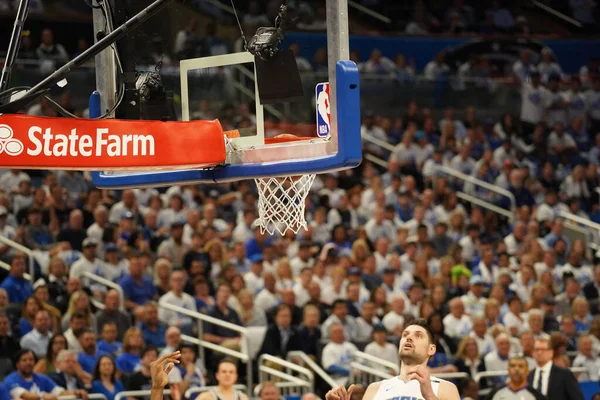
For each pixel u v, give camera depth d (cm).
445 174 2558
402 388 830
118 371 1462
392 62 3061
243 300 1688
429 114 2720
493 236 2336
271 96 811
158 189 2150
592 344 1770
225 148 796
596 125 2920
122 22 871
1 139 710
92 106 883
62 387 1397
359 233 2042
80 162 733
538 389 1495
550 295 1967
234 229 2064
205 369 1568
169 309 1650
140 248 1848
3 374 1434
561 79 2908
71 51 2703
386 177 2442
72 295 1556
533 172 2728
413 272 2009
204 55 898
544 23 3394
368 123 2631
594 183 2698
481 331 1723
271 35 803
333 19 740
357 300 1772
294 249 2016
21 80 2255
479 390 1636
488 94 2794
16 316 1591
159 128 759
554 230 2331
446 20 3244
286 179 862
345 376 1612
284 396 1541
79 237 1853
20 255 1656
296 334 1641
